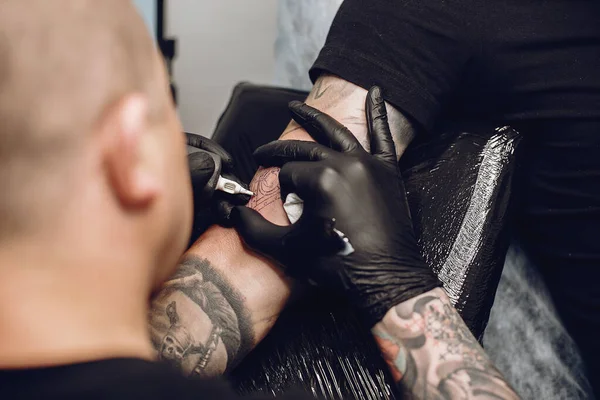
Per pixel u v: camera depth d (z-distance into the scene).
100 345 0.37
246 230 0.77
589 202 0.88
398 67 0.81
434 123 0.84
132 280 0.40
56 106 0.36
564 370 1.01
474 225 0.83
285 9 1.31
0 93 0.35
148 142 0.40
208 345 0.75
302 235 0.73
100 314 0.38
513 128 0.89
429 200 0.84
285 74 1.31
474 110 0.90
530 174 0.92
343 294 0.72
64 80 0.36
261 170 0.82
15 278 0.36
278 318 0.81
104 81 0.37
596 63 0.84
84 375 0.34
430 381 0.69
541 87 0.84
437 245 0.82
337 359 0.78
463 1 0.82
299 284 0.79
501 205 0.85
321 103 0.83
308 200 0.72
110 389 0.34
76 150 0.36
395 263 0.71
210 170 0.77
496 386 0.67
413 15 0.82
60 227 0.37
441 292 0.73
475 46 0.82
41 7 0.37
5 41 0.36
